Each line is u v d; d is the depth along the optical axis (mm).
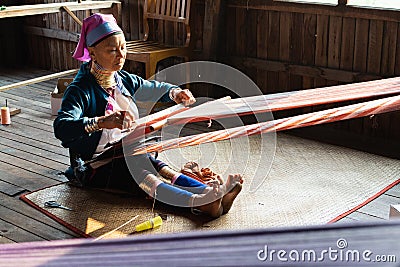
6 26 6117
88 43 3033
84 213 2943
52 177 3412
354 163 3627
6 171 3500
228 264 842
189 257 863
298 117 2641
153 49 4750
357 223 894
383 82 3156
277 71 4586
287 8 4402
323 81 4387
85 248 954
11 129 4289
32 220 2875
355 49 4188
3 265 954
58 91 4645
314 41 4371
